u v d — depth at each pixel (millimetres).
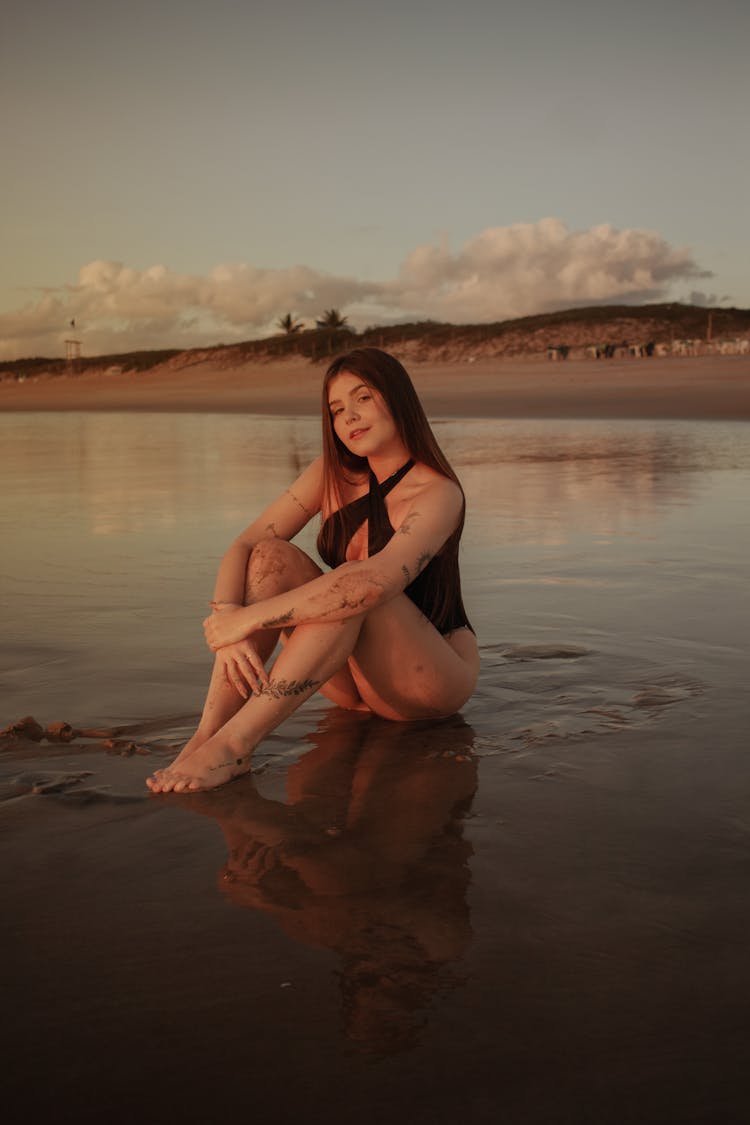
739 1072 1115
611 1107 1059
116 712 2596
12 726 2424
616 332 66125
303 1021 1218
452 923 1467
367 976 1318
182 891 1583
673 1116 1046
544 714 2555
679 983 1299
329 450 2600
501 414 20578
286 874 1646
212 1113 1059
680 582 4234
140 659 3135
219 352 79562
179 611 3830
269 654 2352
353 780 2109
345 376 2473
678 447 11836
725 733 2365
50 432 18875
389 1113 1053
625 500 6969
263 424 20578
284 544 2426
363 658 2402
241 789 2064
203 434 17125
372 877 1632
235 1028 1205
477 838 1791
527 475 8789
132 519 6480
